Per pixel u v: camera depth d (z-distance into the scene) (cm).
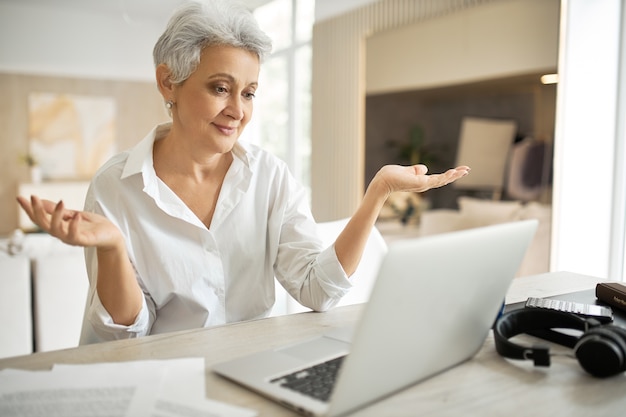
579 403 68
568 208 257
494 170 439
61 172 662
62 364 77
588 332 77
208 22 101
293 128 511
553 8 309
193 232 118
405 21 371
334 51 430
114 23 672
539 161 408
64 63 653
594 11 244
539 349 78
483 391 71
